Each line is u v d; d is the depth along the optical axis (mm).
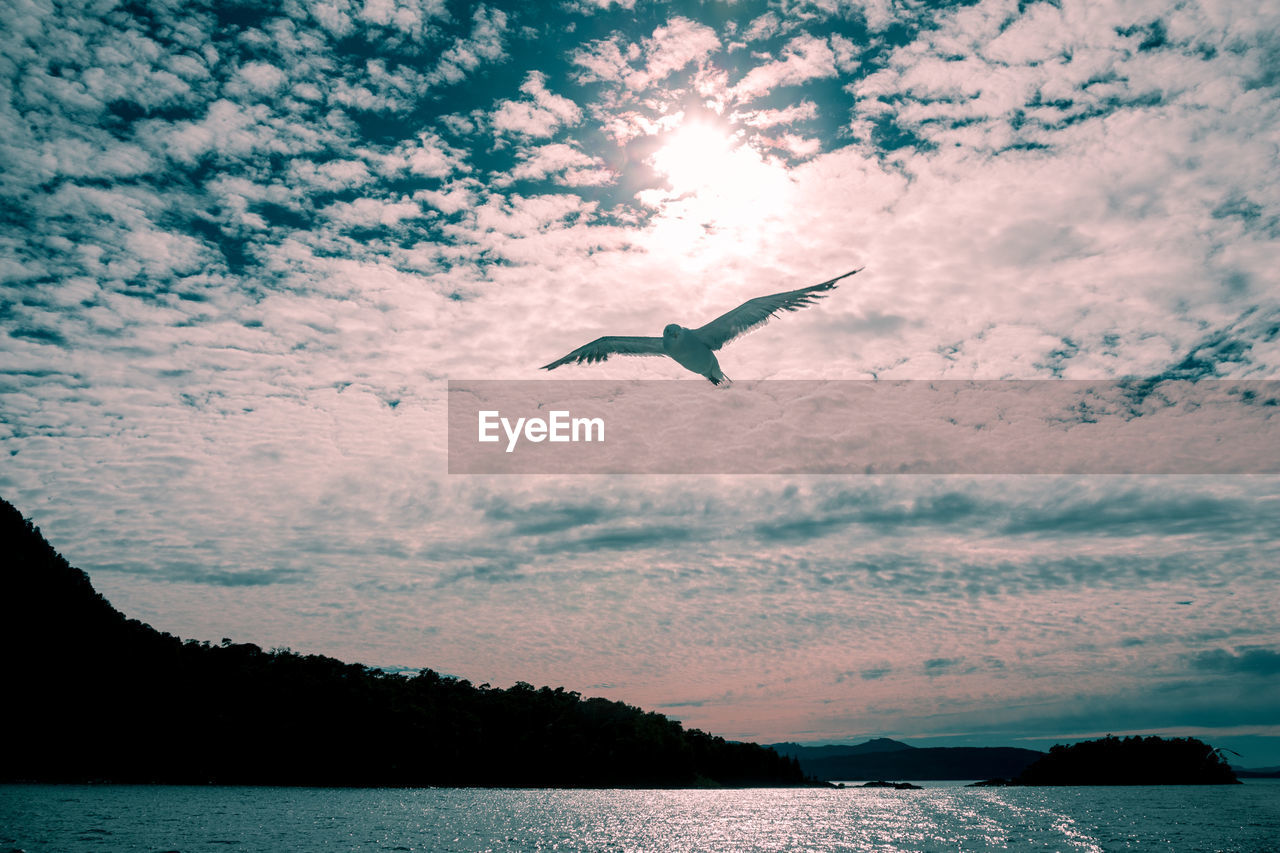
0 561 162000
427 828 74500
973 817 100000
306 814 86500
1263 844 66000
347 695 164375
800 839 72938
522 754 174500
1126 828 81000
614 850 63438
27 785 128750
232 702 160125
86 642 161750
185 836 62406
